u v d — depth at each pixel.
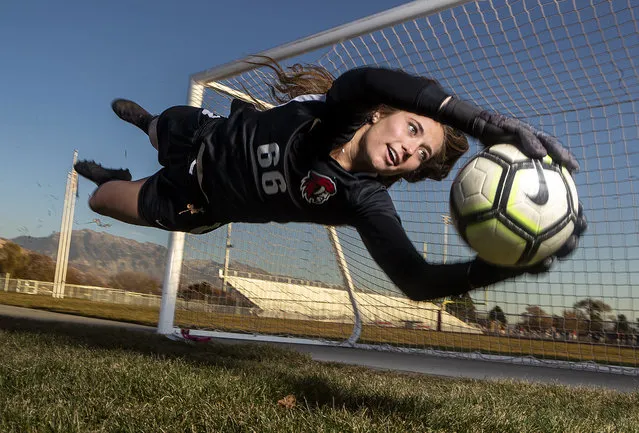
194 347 5.91
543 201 2.09
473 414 2.59
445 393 3.42
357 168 2.95
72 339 5.36
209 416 2.20
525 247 2.12
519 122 2.18
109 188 4.03
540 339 6.02
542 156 2.11
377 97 2.54
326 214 3.05
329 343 8.34
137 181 4.01
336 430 2.09
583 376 6.46
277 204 3.14
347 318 8.77
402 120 2.77
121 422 2.11
